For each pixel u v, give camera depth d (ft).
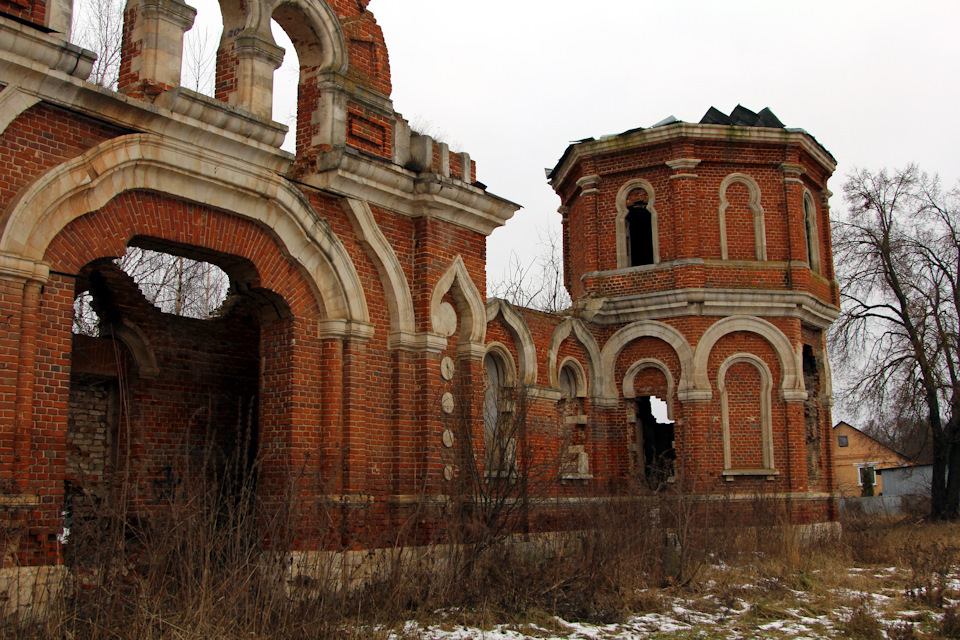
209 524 35.60
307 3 46.19
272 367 44.75
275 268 43.68
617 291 77.56
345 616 38.14
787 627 41.06
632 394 76.23
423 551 45.88
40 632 29.07
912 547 65.00
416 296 49.75
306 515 41.27
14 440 32.22
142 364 46.44
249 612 32.68
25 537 32.30
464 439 47.85
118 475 41.63
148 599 30.99
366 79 49.29
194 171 39.17
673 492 60.95
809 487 76.13
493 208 53.62
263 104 42.37
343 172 45.62
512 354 66.54
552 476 56.80
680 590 48.60
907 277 97.09
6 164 33.12
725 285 74.59
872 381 97.40
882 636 39.55
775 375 74.84
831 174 84.84
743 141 76.07
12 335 32.55
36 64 33.37
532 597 42.29
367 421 46.37
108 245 36.60
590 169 79.77
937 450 94.48
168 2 39.14
